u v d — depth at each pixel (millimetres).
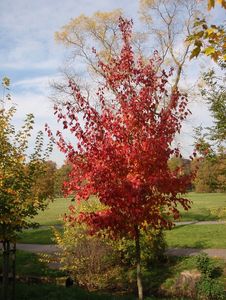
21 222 9773
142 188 7328
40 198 10367
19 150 10250
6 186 9625
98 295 11875
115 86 8008
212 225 25766
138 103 7762
